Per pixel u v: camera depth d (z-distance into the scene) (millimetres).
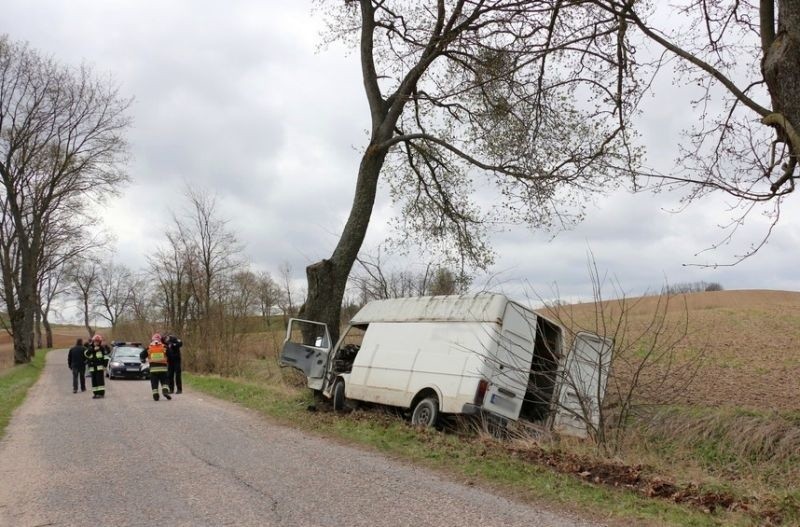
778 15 7926
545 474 7121
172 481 7039
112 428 11289
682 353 16156
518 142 14953
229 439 9875
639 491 6508
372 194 15531
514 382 10211
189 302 31406
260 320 28109
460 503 6031
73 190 40031
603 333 8820
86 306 84562
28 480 7277
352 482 6906
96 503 6195
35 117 37438
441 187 18625
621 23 10477
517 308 10445
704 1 10141
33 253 39938
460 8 14430
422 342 11391
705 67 8484
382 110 15875
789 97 7691
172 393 18594
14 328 38844
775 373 14000
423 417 10797
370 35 15867
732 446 9766
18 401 16594
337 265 15047
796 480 8477
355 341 14172
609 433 8828
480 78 14406
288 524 5391
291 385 17656
